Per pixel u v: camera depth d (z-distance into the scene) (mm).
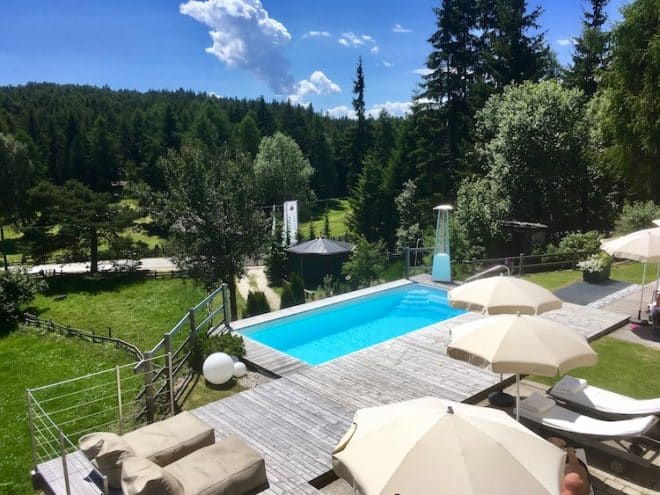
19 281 26828
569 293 14203
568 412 6531
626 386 8453
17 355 21453
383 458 3514
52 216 38938
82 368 19531
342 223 59094
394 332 13359
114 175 76750
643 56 18453
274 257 34625
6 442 12516
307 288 33281
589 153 26016
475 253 23750
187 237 23531
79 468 6215
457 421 3699
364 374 8898
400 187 44281
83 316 28734
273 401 7930
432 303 15445
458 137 39906
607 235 26000
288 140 59344
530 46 36625
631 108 19047
